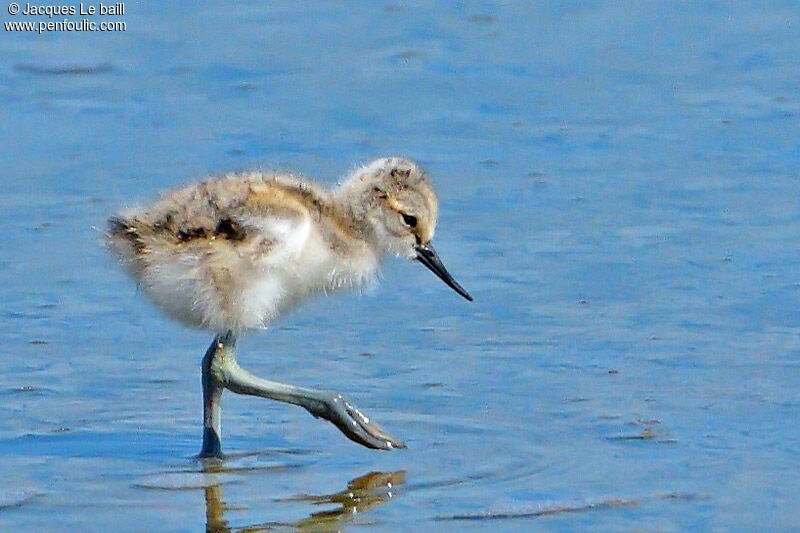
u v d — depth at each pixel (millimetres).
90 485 9211
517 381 10773
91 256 13141
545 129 15961
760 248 13000
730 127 15867
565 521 8508
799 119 16000
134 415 10445
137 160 15188
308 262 10180
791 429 9797
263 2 19328
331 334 11742
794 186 14375
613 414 10156
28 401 10570
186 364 11297
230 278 9773
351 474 9359
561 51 18000
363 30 18578
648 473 9188
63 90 16984
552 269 12734
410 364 11148
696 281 12383
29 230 13625
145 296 10070
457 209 14008
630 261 12828
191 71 17484
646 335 11430
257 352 11430
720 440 9664
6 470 9422
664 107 16469
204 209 9781
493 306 12109
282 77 17328
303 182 10508
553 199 14219
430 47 18109
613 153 15305
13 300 12281
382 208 10680
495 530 8398
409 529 8453
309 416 10586
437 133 15906
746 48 17969
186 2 19250
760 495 8812
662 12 19047
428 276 12719
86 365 11195
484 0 19375
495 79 17266
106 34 18281
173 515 8734
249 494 9086
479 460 9500
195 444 9953
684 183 14508
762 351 11070
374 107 16562
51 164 15109
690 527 8391
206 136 15820
